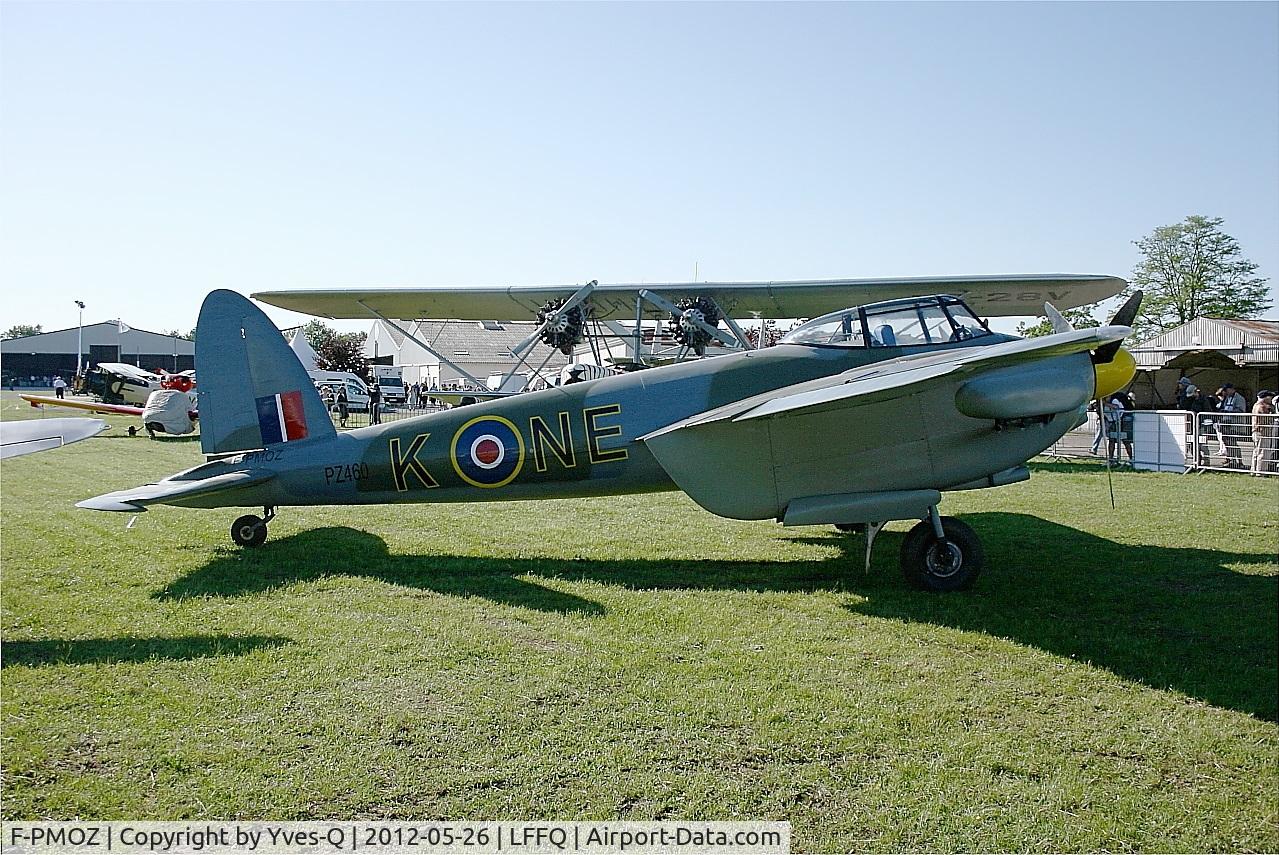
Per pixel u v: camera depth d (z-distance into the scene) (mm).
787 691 4641
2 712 4234
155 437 24719
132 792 3510
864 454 7109
